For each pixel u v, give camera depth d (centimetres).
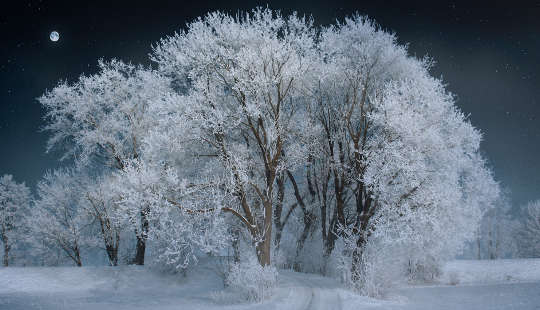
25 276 1914
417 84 1752
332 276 2022
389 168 1554
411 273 1900
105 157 2327
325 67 1916
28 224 2420
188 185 1620
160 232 1452
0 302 1357
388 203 1559
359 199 1783
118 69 2284
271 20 1716
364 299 1282
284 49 1606
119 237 2325
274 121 1683
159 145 1600
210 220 1527
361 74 1909
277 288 1545
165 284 1848
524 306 1076
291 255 2325
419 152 1548
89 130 2214
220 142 1664
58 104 2223
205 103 1639
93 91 2280
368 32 1958
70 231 2352
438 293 1452
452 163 1723
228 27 1716
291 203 2502
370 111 1867
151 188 1521
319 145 2025
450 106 1822
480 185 1902
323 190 2231
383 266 1452
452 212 1605
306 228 2320
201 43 1652
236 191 1619
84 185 2403
